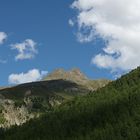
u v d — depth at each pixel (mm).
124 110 183500
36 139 183000
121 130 161750
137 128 158625
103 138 159375
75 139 167000
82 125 184875
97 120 185125
